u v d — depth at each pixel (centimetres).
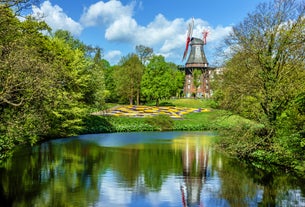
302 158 1969
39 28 3095
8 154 2417
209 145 3288
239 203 1373
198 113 6900
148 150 2914
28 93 1712
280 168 2072
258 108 2375
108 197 1442
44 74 1664
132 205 1342
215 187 1625
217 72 2656
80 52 4259
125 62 8256
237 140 2544
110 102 9162
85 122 4906
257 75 2284
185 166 2158
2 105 1739
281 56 2305
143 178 1802
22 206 1297
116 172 1955
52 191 1515
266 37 2325
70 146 3125
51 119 3459
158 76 8006
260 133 2452
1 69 1520
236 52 2431
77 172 1930
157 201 1398
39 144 3244
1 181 1691
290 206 1325
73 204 1336
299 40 2238
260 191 1545
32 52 1805
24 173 1880
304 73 2214
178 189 1589
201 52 10194
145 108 7400
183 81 10744
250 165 2194
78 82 3997
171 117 6344
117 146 3191
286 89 2150
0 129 1739
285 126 2162
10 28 1842
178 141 3716
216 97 2777
